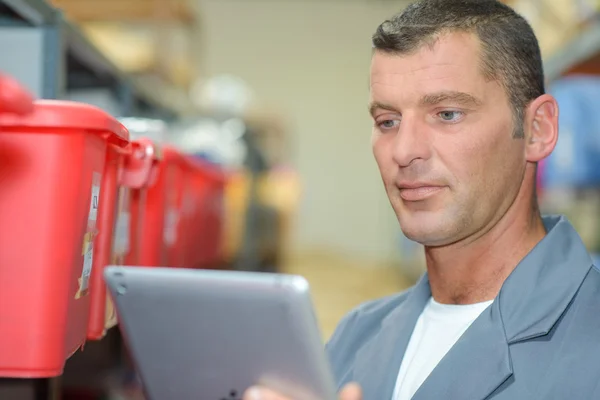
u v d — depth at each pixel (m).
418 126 1.23
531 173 1.30
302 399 0.95
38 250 1.04
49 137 1.04
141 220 1.67
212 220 3.37
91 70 2.62
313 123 10.73
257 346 0.94
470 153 1.21
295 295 0.89
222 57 10.64
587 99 2.73
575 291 1.19
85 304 1.21
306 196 10.75
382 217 10.73
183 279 0.92
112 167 1.29
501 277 1.29
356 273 9.09
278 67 10.66
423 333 1.37
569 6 2.42
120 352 3.26
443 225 1.23
